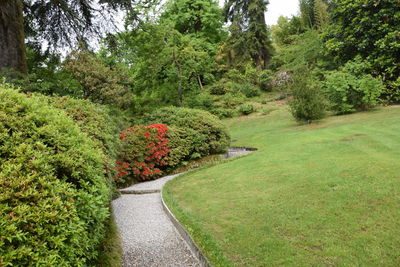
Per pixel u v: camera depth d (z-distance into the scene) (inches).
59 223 72.1
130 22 429.1
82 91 371.9
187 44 657.0
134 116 573.6
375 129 368.2
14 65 303.0
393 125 370.6
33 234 67.6
